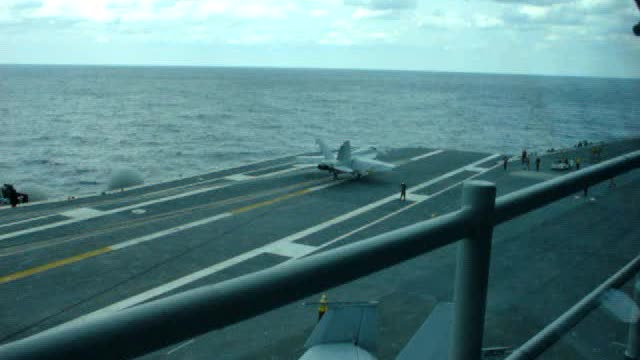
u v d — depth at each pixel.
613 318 2.67
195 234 26.05
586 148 48.72
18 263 21.39
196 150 82.75
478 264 1.84
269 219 29.06
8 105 146.62
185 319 1.14
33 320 16.14
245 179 40.56
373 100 189.50
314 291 1.40
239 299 1.24
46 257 22.22
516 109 150.38
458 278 1.87
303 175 41.94
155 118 123.38
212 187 37.59
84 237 25.36
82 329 1.01
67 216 29.56
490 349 2.30
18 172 65.94
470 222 1.77
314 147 87.00
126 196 35.25
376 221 28.98
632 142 49.09
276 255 23.33
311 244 24.97
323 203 32.78
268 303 1.29
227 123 116.19
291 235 26.25
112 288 18.94
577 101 174.12
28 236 25.56
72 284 19.20
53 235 25.77
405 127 111.69
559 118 121.38
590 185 2.55
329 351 2.19
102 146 84.38
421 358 2.12
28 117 119.94
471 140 92.00
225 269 21.39
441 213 30.66
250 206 31.83
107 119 119.38
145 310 1.10
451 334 1.93
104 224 27.84
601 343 2.62
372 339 2.25
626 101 160.25
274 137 97.38
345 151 40.78
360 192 35.81
